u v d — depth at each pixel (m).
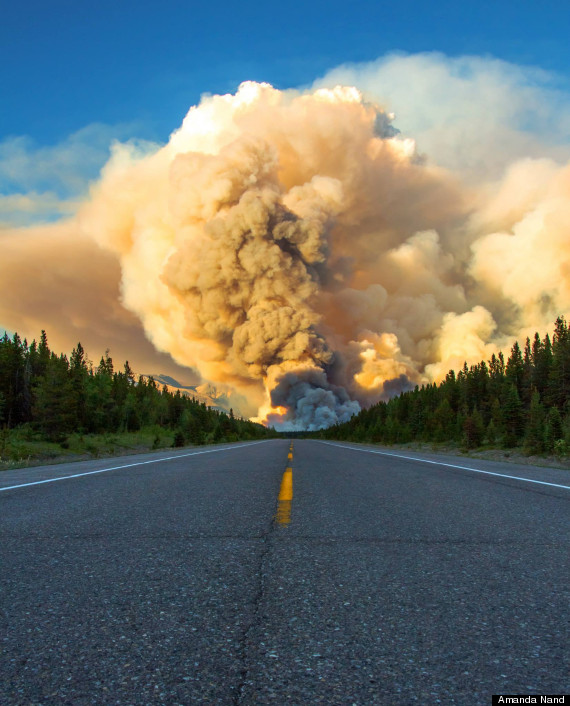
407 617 1.93
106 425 59.62
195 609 2.01
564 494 5.71
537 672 1.48
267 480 7.15
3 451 22.50
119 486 6.39
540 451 22.89
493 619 1.92
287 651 1.62
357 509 4.57
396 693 1.35
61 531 3.56
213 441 61.03
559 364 51.94
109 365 82.56
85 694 1.34
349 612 1.99
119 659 1.56
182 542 3.22
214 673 1.47
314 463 11.32
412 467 10.16
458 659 1.57
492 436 36.03
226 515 4.22
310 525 3.80
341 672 1.48
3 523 3.88
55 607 2.03
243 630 1.80
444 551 3.01
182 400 94.38
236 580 2.40
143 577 2.45
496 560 2.80
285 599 2.14
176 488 6.15
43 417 34.94
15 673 1.46
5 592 2.22
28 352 60.75
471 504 4.91
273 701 1.30
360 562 2.75
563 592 2.25
